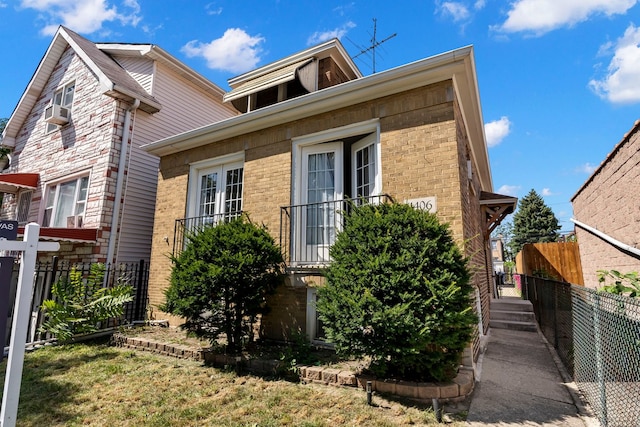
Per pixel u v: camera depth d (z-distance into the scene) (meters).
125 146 9.39
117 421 3.37
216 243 5.37
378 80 5.47
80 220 9.34
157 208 8.60
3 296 2.53
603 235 6.16
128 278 8.03
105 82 9.28
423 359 3.81
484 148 8.10
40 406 3.71
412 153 5.33
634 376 2.80
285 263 5.92
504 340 6.88
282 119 6.74
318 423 3.25
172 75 11.18
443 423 3.23
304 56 8.79
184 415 3.47
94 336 7.04
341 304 4.04
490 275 11.58
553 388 4.20
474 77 5.29
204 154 8.02
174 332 6.85
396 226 4.14
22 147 12.48
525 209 41.03
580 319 4.16
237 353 5.18
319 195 6.44
